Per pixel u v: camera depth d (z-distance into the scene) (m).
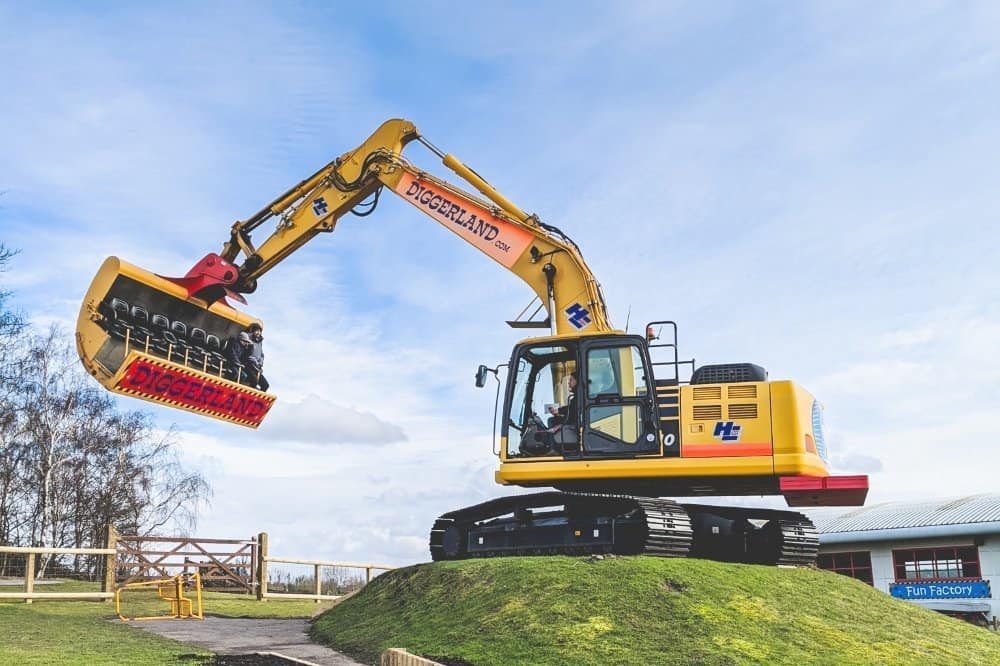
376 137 17.39
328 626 13.24
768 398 13.27
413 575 13.56
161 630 13.88
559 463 13.66
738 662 9.40
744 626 10.42
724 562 13.68
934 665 10.26
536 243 15.70
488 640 10.23
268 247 17.84
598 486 14.15
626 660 9.37
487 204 16.22
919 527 27.83
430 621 11.44
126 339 16.09
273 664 10.38
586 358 13.95
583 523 13.91
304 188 17.92
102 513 35.22
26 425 33.69
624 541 13.48
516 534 14.69
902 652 10.50
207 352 17.12
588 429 13.66
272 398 17.09
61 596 18.11
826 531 30.05
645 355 13.75
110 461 35.97
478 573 12.38
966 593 27.14
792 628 10.63
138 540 20.66
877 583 29.09
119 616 15.73
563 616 10.44
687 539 13.48
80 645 11.67
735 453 13.19
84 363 15.96
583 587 11.13
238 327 17.91
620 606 10.60
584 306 15.27
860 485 12.99
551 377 14.28
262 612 17.25
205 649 11.66
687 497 15.02
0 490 33.72
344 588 24.50
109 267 16.05
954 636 11.91
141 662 10.31
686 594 11.06
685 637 9.95
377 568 24.78
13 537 33.91
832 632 10.73
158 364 15.45
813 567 15.58
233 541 22.06
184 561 21.27
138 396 15.41
